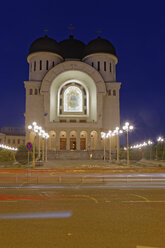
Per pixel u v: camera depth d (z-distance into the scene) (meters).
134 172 23.38
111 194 11.23
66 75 59.06
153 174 21.20
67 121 59.94
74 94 61.56
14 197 10.49
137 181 16.52
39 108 58.12
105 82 60.03
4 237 5.60
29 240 5.43
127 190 12.48
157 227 6.30
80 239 5.49
